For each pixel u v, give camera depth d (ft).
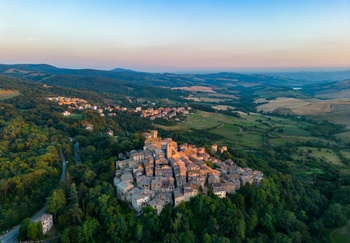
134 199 519.19
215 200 538.47
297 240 511.81
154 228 479.82
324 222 587.68
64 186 562.25
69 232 455.63
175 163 625.41
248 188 591.78
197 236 490.49
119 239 458.09
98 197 515.91
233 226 501.56
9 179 569.64
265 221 543.80
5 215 499.10
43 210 538.06
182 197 525.75
